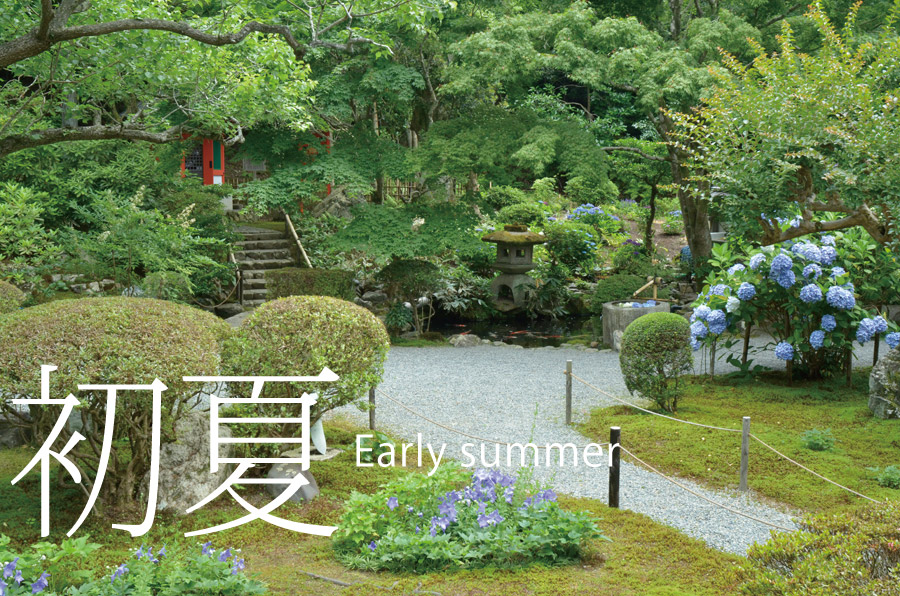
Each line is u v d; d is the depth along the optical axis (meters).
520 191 21.16
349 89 11.93
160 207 13.15
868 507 3.72
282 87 8.73
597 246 17.69
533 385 9.22
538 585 3.90
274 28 6.04
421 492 4.60
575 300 15.98
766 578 3.08
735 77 9.16
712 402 8.02
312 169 11.76
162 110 10.95
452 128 12.30
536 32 11.66
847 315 8.32
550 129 11.74
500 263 15.82
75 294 11.28
